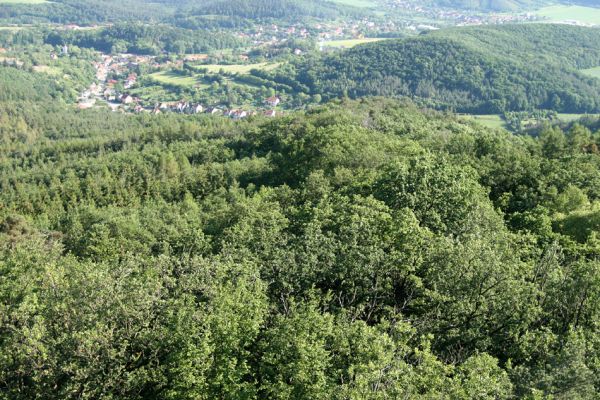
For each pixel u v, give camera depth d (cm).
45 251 6306
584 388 2819
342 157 9044
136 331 3350
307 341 3109
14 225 9194
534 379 2958
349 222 4881
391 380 2792
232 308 3422
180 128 18275
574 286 3750
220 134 16750
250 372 3173
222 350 3155
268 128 13612
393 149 9231
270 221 5531
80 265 4972
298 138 11900
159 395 3266
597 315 3594
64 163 16062
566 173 7719
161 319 3466
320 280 4144
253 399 3036
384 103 16538
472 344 3666
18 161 17938
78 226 8306
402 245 4334
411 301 4044
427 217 5406
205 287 3684
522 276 3969
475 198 5750
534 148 10519
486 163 8381
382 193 6053
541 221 5838
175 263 4234
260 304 3547
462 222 5100
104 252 6625
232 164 11688
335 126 10944
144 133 18675
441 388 2769
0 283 4756
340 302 3888
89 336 3141
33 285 4500
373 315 4056
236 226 5566
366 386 2711
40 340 3316
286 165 10600
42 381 3216
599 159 8844
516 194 7594
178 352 3111
